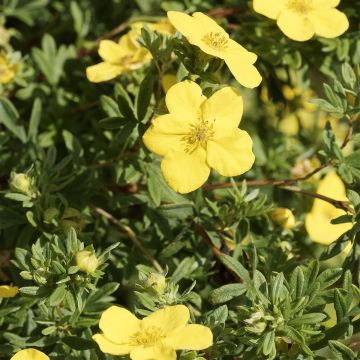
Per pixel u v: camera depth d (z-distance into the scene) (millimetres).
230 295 522
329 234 587
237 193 555
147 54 575
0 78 601
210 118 519
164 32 572
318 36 588
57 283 506
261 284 513
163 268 566
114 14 663
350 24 603
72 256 510
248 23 591
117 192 573
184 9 612
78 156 568
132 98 592
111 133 589
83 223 546
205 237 560
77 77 623
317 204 593
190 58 522
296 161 626
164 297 508
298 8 560
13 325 542
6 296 523
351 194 537
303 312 514
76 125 610
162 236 568
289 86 618
